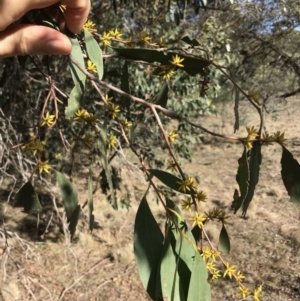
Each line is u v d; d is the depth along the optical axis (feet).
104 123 2.80
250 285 14.03
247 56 21.74
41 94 12.10
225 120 35.81
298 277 14.25
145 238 2.61
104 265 15.31
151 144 14.40
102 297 13.56
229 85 20.30
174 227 2.55
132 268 15.25
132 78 11.00
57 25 2.48
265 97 22.67
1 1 1.76
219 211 2.74
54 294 13.38
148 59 3.03
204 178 26.55
